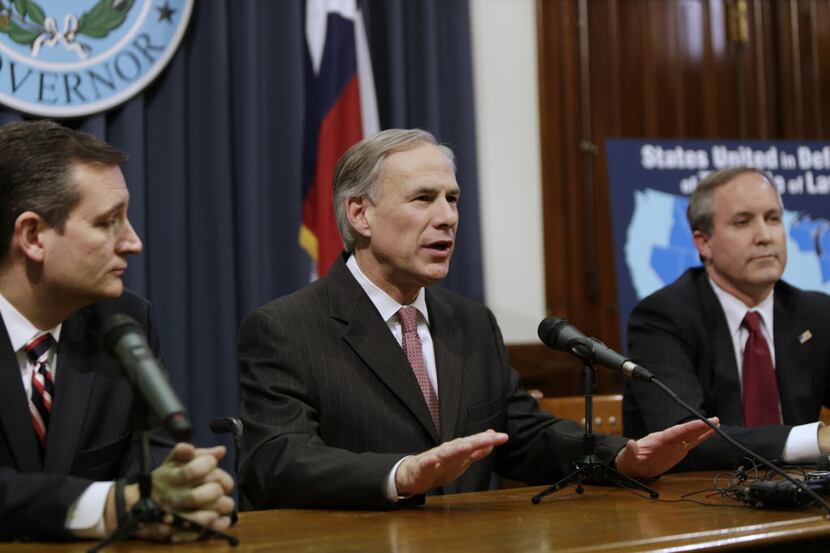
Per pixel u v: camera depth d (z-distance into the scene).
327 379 2.14
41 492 1.53
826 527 1.55
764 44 4.93
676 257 4.05
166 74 3.66
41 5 3.40
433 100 4.06
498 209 4.36
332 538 1.52
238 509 2.11
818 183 4.24
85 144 1.82
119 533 1.46
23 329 1.86
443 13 4.16
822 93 4.96
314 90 3.91
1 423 1.77
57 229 1.77
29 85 3.38
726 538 1.47
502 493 2.02
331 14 3.93
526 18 4.48
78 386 1.89
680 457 1.98
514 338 4.36
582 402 3.03
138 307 2.10
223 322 3.65
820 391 2.89
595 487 2.06
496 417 2.33
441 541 1.47
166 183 3.63
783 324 2.89
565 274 4.50
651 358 2.77
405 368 2.20
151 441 1.99
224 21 3.72
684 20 4.80
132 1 3.54
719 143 4.17
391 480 1.79
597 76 4.62
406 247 2.22
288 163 3.81
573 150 4.54
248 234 3.71
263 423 2.06
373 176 2.26
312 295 2.28
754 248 2.81
